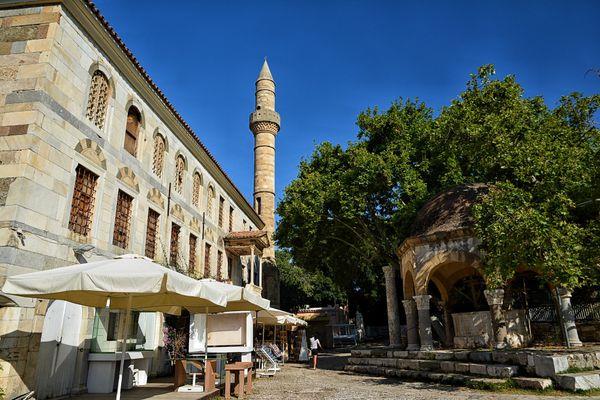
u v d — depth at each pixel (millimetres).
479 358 13305
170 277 8016
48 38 11477
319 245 28734
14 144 10508
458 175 23203
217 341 13750
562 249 11086
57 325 11039
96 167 13320
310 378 17031
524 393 10383
